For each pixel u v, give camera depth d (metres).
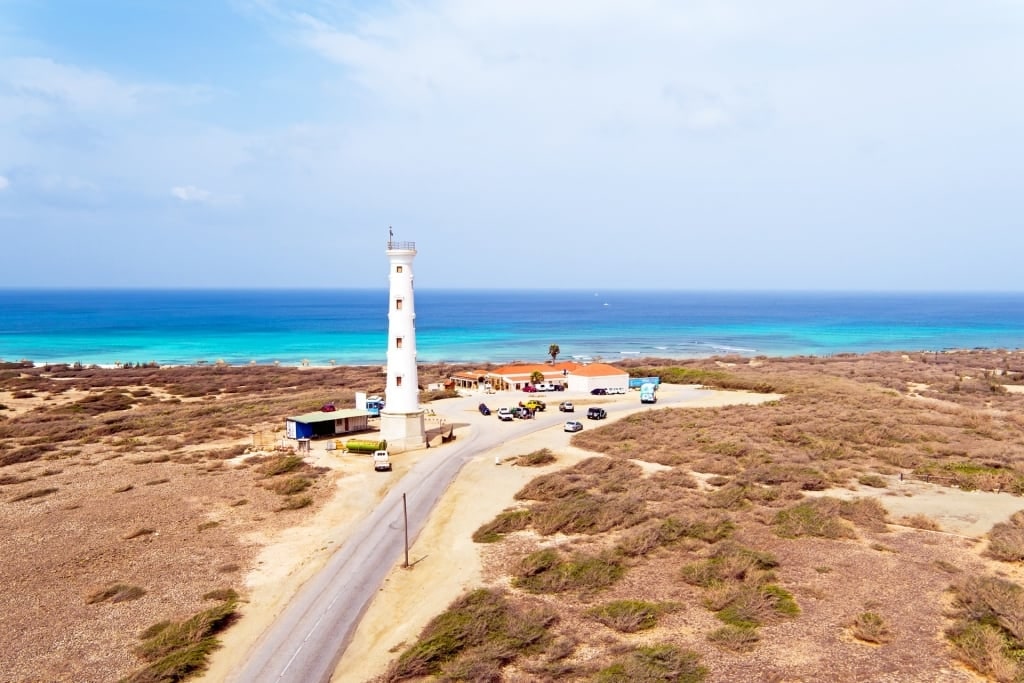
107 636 25.06
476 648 22.91
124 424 66.69
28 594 28.67
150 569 31.17
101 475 47.03
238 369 123.25
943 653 22.05
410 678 21.55
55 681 21.97
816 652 22.16
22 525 37.03
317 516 38.19
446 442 56.19
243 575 30.48
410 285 54.53
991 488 40.81
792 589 27.27
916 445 51.16
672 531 33.00
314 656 23.48
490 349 180.25
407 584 29.28
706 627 24.19
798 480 41.84
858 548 31.58
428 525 36.50
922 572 28.83
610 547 32.06
